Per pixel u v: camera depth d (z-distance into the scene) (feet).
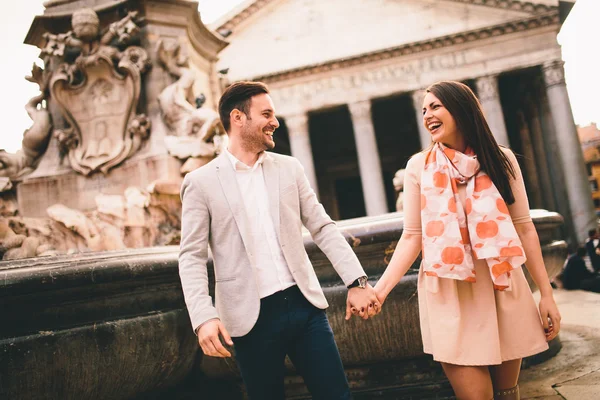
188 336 9.14
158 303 8.76
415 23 100.94
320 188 137.39
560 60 95.35
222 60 105.09
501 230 6.37
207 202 6.57
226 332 5.99
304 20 104.42
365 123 100.63
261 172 6.82
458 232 6.49
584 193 91.15
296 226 6.70
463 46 99.40
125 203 16.61
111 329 7.87
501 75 100.42
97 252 9.07
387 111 120.67
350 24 103.04
